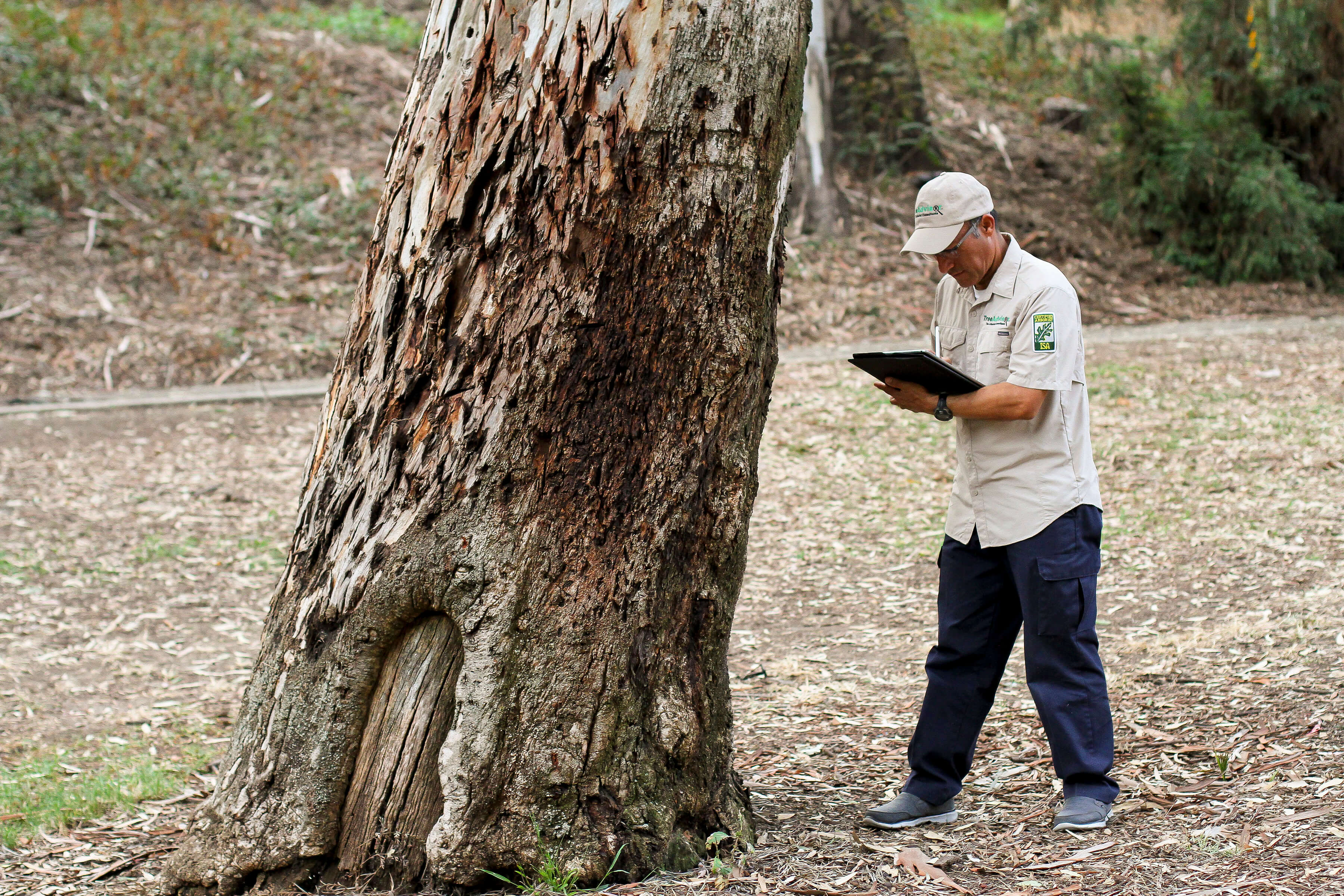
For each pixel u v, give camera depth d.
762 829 3.25
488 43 2.77
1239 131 17.12
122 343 11.62
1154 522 7.31
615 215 2.72
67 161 13.95
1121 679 4.63
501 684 2.78
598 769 2.80
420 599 2.84
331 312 12.79
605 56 2.69
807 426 10.13
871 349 13.04
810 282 14.69
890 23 18.06
